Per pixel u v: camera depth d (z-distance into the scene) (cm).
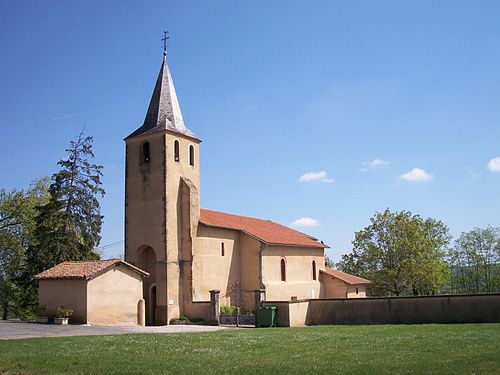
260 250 4531
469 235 8081
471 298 3098
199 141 4388
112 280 3397
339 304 3506
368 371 1326
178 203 4084
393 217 6450
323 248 5616
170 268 3900
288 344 2022
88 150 4934
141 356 1698
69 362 1568
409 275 6231
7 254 5666
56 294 3316
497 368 1301
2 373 1421
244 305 4534
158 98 4322
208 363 1536
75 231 4750
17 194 5653
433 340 1980
